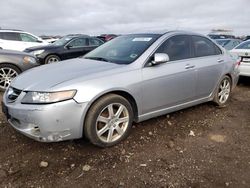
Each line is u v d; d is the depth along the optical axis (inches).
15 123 133.0
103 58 163.3
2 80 250.4
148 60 151.5
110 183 110.6
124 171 119.0
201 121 179.5
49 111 118.3
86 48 467.5
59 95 120.0
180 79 165.3
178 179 113.7
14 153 131.8
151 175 116.2
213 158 131.3
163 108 162.1
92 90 126.4
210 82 190.5
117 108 139.5
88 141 139.3
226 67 203.0
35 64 264.2
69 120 122.5
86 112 127.0
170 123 173.0
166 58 148.8
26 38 527.5
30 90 124.4
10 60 249.3
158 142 147.0
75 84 124.2
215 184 110.8
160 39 163.5
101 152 134.3
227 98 213.2
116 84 134.6
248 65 273.1
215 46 203.5
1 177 113.0
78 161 126.0
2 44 498.6
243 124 176.9
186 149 140.0
